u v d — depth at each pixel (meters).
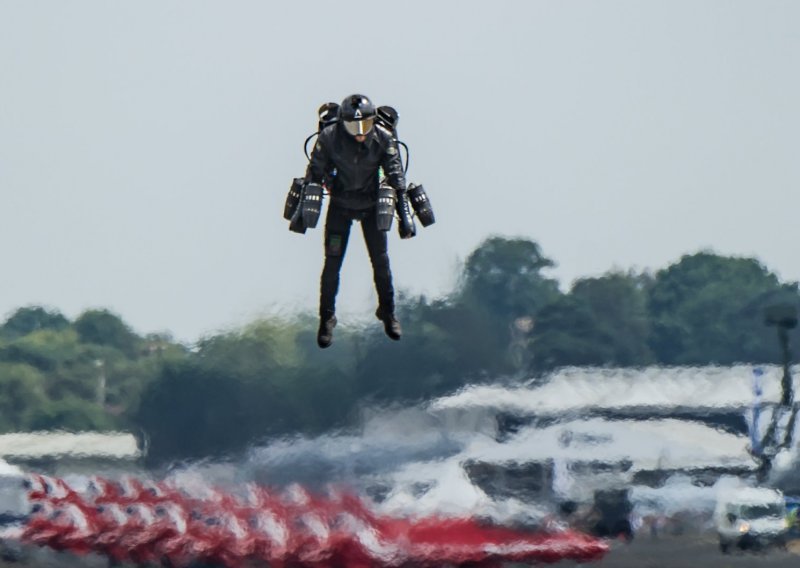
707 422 191.38
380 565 111.94
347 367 185.00
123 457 180.38
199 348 185.50
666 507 158.50
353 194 64.31
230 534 115.44
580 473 162.50
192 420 177.00
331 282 65.25
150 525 121.50
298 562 112.50
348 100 62.97
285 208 64.94
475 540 119.50
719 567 124.50
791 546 148.25
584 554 124.19
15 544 127.69
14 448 188.00
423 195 64.50
